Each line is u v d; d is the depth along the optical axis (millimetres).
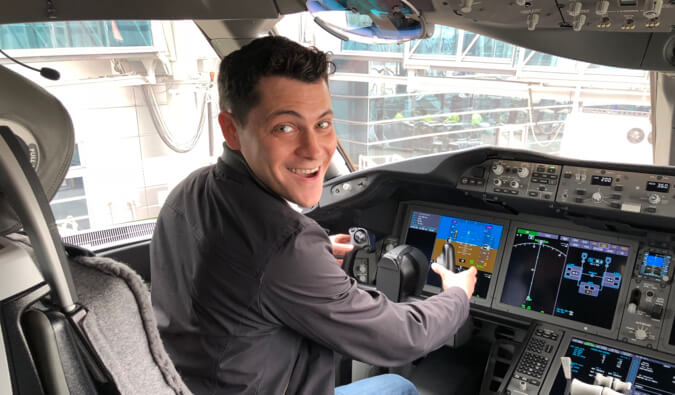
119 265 635
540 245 2236
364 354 1145
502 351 2301
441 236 2477
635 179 1854
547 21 1386
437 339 1266
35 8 1612
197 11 1725
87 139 3227
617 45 1542
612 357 1988
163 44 2979
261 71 1005
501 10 1343
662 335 1938
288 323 1072
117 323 605
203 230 1097
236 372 1074
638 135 2541
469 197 2340
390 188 2432
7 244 547
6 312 512
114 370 600
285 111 1012
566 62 2459
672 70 1533
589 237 2137
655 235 1958
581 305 2109
